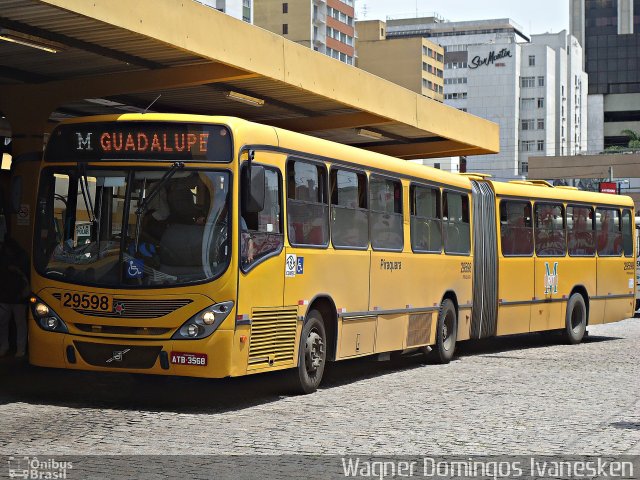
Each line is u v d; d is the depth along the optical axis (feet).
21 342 50.34
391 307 51.42
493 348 70.85
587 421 36.47
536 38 590.55
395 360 60.39
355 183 48.03
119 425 33.91
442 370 54.80
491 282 64.85
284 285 41.16
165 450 29.37
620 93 641.40
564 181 375.45
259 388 45.09
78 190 38.93
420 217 55.36
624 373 53.62
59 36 45.70
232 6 293.64
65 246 38.75
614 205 81.41
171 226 37.91
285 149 41.65
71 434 31.91
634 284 84.02
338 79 64.44
